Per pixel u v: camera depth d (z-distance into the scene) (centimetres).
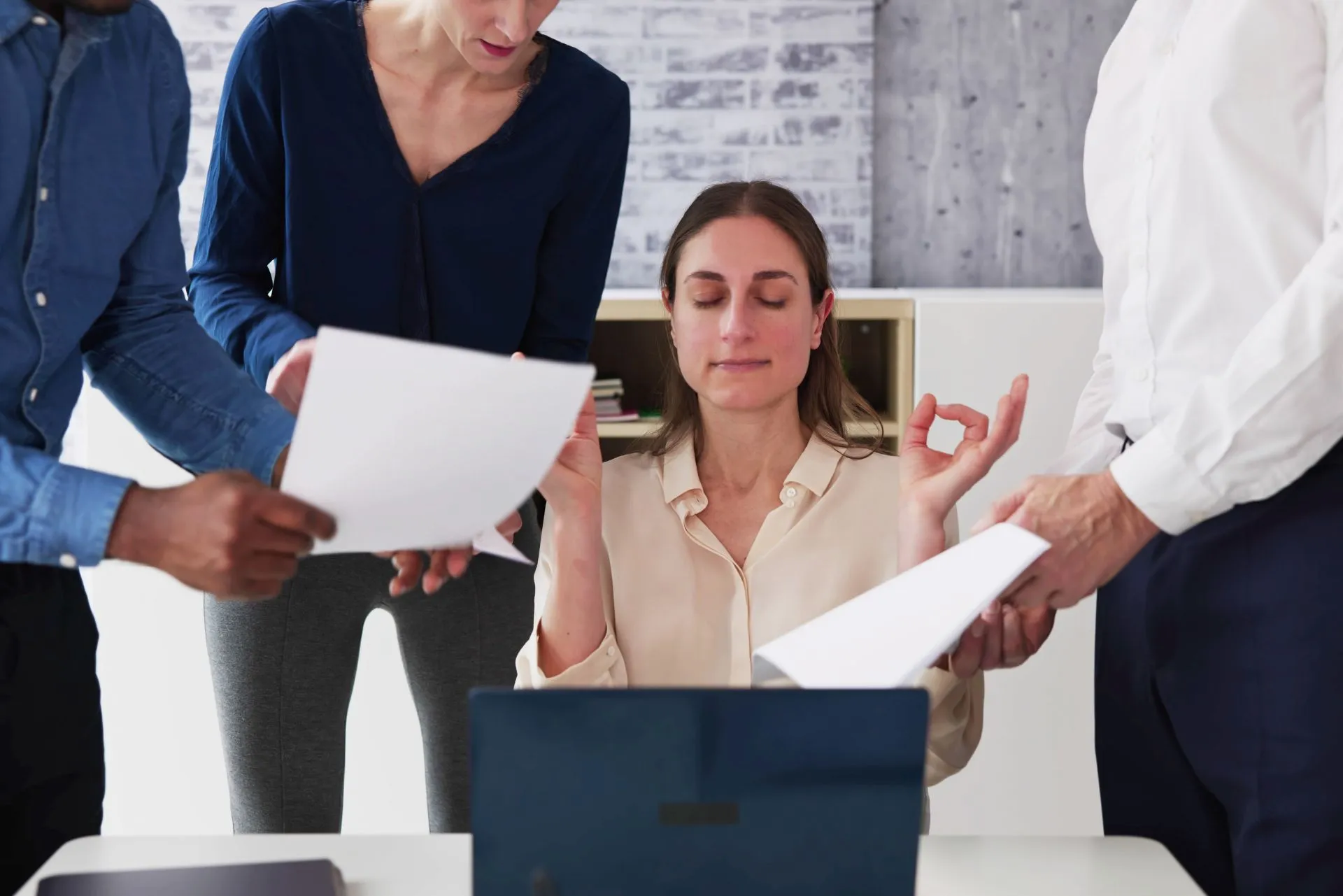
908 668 97
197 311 181
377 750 282
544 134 183
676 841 89
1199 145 129
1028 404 286
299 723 187
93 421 276
